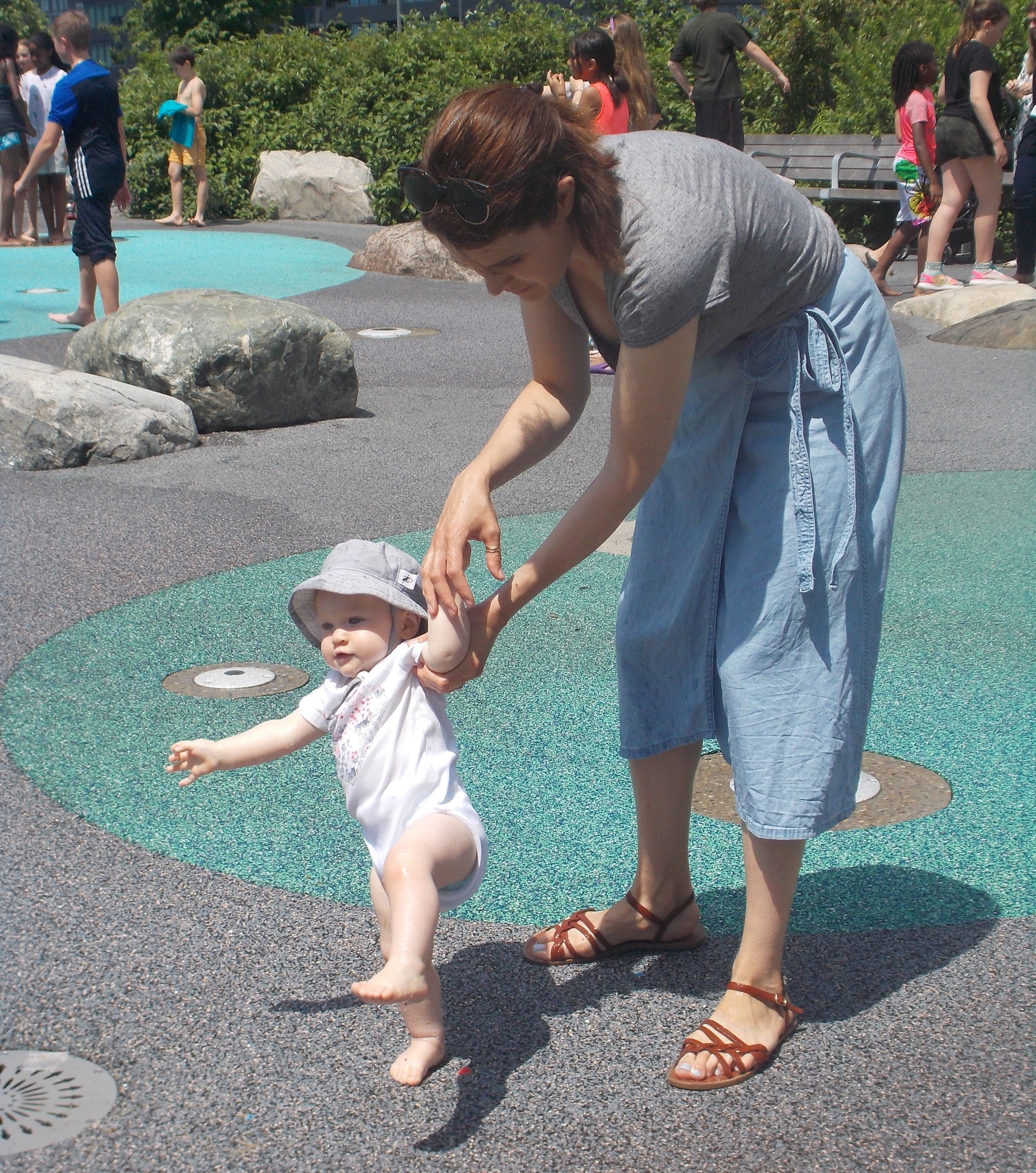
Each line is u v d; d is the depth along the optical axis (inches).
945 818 137.8
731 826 138.1
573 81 349.1
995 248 647.8
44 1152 87.6
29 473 278.4
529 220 84.8
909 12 737.0
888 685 173.0
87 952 111.1
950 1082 95.7
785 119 808.9
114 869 125.0
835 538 96.9
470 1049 100.0
